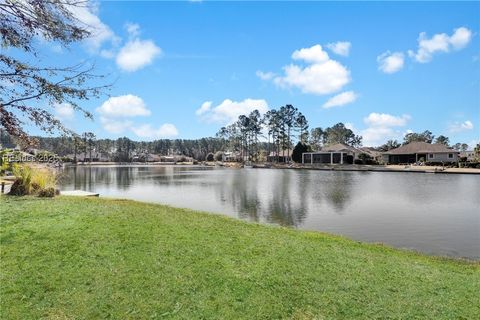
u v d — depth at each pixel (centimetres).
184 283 546
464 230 1422
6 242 679
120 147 14000
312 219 1666
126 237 762
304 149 8825
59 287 509
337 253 795
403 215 1770
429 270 738
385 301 537
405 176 4788
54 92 396
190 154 14912
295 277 601
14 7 373
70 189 3031
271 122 10281
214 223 1048
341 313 491
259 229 1034
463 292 607
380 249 944
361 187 3203
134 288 520
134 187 3334
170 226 911
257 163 10019
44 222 846
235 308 485
